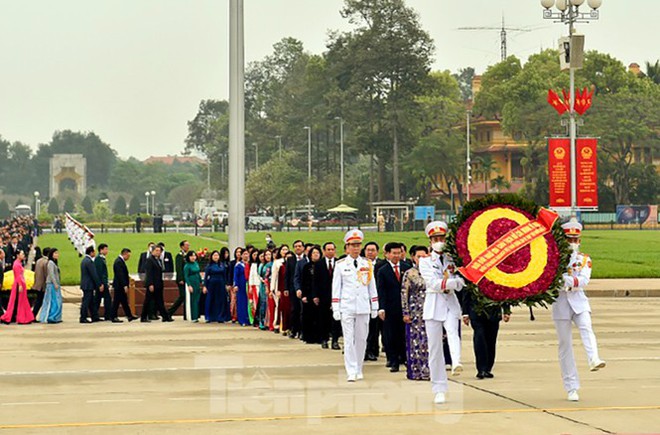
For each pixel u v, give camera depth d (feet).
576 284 69.46
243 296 131.44
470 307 79.82
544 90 588.50
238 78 163.22
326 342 103.24
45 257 135.85
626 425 61.05
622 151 553.23
